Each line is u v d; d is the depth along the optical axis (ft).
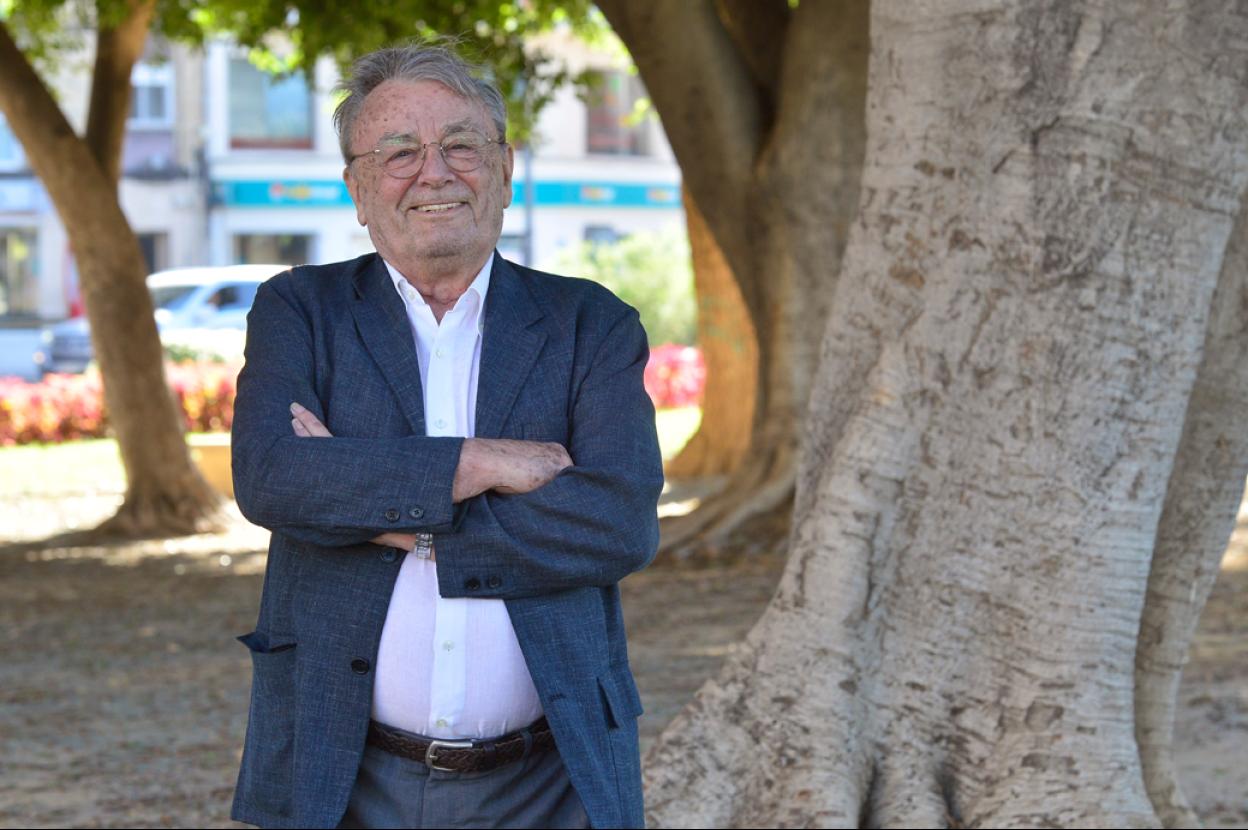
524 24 50.83
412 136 9.27
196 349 85.15
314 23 45.06
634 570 9.37
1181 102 13.67
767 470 39.63
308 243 120.47
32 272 115.75
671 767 14.61
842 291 15.31
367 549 9.23
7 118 46.78
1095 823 13.69
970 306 14.23
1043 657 14.02
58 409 72.69
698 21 36.01
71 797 19.29
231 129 118.32
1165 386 13.96
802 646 14.71
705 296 56.18
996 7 13.94
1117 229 13.78
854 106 36.70
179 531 47.55
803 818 13.96
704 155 37.29
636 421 9.54
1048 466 13.93
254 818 9.44
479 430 9.36
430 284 9.55
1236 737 20.85
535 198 122.52
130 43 47.03
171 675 27.50
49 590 37.99
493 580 9.08
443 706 9.23
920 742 14.42
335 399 9.40
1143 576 14.16
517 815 9.57
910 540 14.51
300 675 9.23
